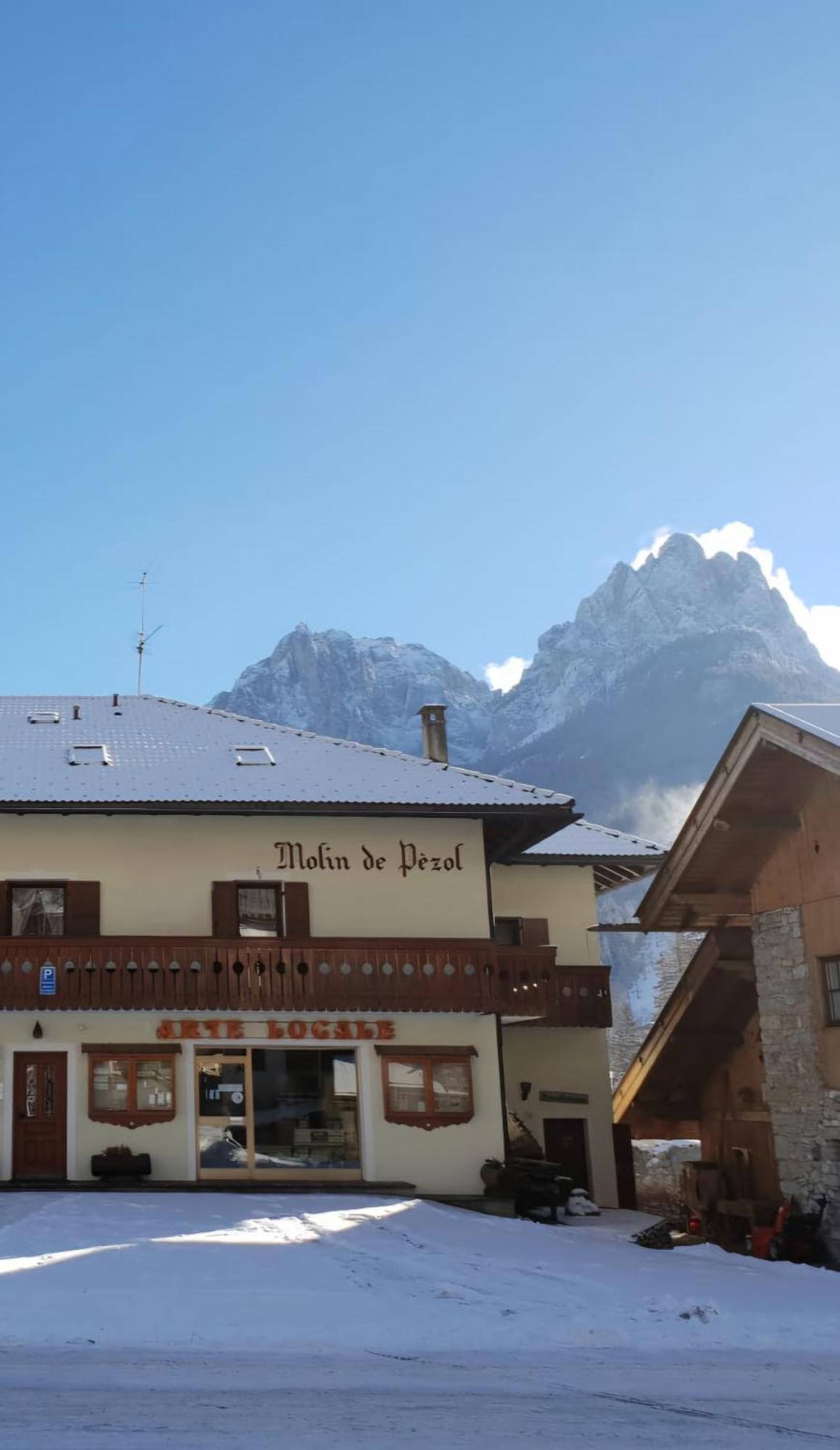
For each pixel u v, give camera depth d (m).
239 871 26.25
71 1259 15.43
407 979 25.81
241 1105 25.17
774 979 21.75
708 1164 25.61
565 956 31.53
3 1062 24.52
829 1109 20.23
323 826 26.83
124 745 28.69
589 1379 10.36
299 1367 10.60
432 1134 25.64
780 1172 21.39
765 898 22.09
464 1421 8.41
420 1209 22.14
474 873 27.22
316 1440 7.73
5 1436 7.69
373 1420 8.38
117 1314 12.47
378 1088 25.62
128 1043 24.94
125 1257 15.67
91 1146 24.41
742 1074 26.52
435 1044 26.16
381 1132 25.42
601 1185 30.38
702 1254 19.80
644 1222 26.41
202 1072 25.16
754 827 21.52
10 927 25.36
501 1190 25.12
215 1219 19.58
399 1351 11.62
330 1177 25.20
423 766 28.98
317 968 25.53
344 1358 11.18
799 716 19.62
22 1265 14.91
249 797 25.98
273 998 25.20
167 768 27.38
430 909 26.86
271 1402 9.00
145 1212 20.12
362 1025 25.81
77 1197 22.11
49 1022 24.75
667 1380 10.42
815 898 20.80
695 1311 13.41
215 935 25.83
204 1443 7.56
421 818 27.27
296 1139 25.23
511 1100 30.52
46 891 25.72
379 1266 15.98
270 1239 17.77
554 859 31.50
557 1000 26.91
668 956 76.81
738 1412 8.98
